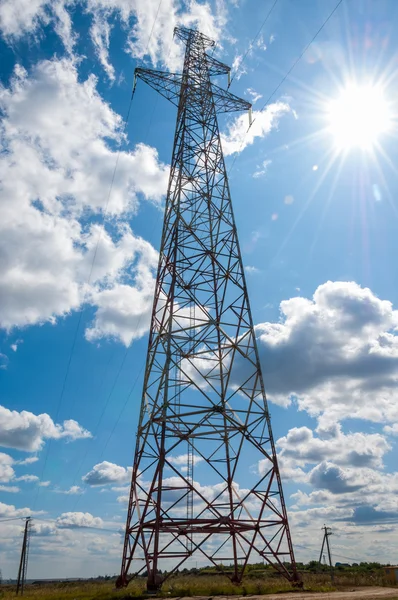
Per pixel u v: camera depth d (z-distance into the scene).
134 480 33.91
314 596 28.05
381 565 86.69
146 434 34.47
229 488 34.31
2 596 36.25
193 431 33.44
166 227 42.44
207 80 50.50
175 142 46.34
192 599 27.03
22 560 61.97
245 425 34.75
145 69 48.31
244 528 32.38
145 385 36.72
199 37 54.00
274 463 33.88
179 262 39.66
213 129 47.72
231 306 39.56
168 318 36.75
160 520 30.61
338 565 95.69
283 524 32.88
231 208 43.34
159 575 31.61
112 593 29.89
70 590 39.16
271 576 48.66
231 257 41.28
